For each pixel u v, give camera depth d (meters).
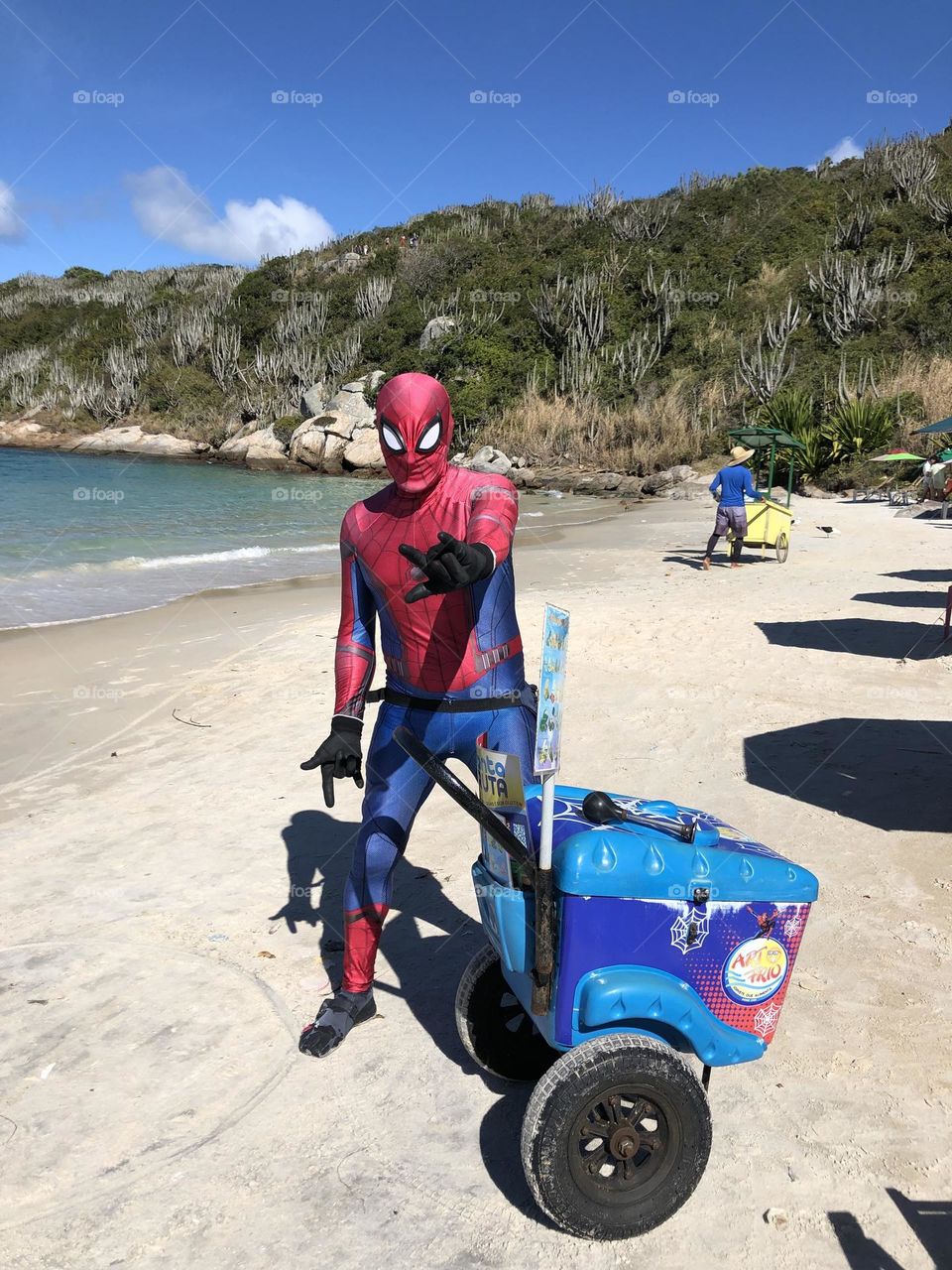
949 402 34.78
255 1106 3.07
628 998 2.50
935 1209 2.64
